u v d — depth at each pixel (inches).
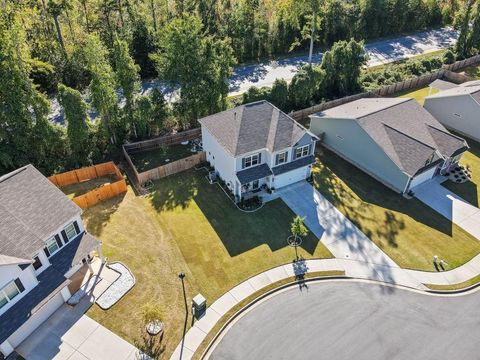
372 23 2596.0
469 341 884.6
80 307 935.7
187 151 1520.7
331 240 1139.3
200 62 1510.8
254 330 897.5
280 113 1338.6
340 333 892.0
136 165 1439.5
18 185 947.3
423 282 1021.2
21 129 1272.1
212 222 1195.9
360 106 1567.4
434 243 1135.6
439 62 2214.6
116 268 1037.2
